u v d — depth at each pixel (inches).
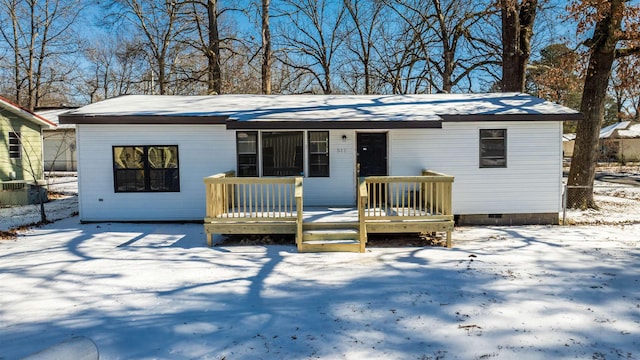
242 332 173.6
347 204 424.8
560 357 148.5
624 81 528.7
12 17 1153.4
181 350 158.6
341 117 395.2
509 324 176.4
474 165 418.6
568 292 214.1
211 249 321.1
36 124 661.3
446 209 325.7
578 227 402.0
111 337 169.8
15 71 1192.2
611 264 265.9
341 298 212.1
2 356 154.3
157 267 271.0
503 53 654.5
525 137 415.8
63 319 188.2
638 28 457.1
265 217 328.5
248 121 382.6
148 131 416.5
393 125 385.1
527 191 419.2
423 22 968.9
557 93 643.5
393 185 422.3
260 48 976.9
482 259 284.2
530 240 343.6
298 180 323.0
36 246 329.4
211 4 932.0
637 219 438.9
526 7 628.7
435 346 158.2
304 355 153.1
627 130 1494.8
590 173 498.0
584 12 478.9
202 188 422.3
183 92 1114.7
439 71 938.1
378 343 161.6
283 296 216.1
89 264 277.7
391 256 297.4
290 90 1182.3
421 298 209.6
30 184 576.4
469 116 403.9
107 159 416.8
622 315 184.1
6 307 202.7
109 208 421.4
